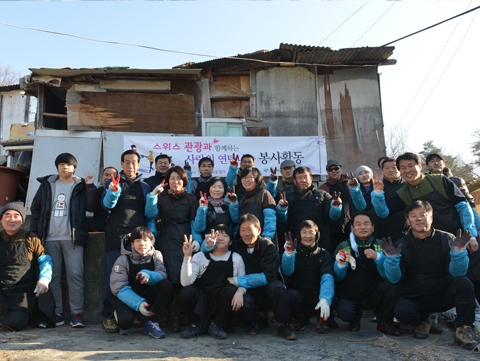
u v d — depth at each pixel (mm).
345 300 4086
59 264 4461
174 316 4133
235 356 3307
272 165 7715
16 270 4160
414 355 3314
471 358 3252
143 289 4016
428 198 4254
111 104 7891
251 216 4055
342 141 8508
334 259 4301
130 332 3992
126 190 4461
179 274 4141
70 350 3404
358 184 4727
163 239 4375
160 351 3408
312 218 4699
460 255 3549
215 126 8336
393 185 4953
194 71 7996
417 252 3820
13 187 7504
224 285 3998
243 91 8562
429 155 5359
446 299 3760
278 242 4922
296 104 8578
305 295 4152
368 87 8695
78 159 7621
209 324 4039
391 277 3771
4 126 17594
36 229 4516
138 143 7516
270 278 4004
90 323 4637
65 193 4543
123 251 4055
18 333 3949
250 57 8312
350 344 3658
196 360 3195
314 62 8531
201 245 4324
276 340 3791
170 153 7547
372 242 4141
